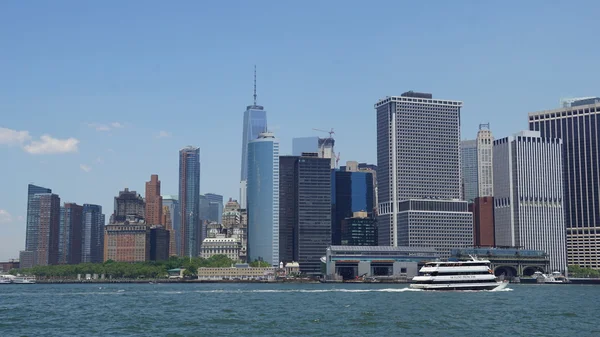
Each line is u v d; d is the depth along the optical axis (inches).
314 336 6535.4
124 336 6609.3
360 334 6668.3
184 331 6948.8
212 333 6776.6
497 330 7042.3
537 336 6604.3
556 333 6835.6
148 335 6663.4
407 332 6830.7
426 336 6545.3
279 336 6535.4
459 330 7017.7
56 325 7647.6
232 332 6845.5
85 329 7209.6
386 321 7800.2
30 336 6692.9
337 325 7406.5
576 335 6688.0
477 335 6643.7
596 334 6766.7
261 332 6830.7
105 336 6633.9
